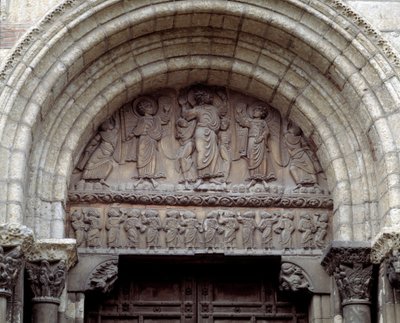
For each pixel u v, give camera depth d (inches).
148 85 595.8
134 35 571.2
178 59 589.3
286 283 577.3
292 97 590.2
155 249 577.0
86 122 573.9
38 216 548.7
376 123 551.8
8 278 503.2
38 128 552.1
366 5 569.6
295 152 602.5
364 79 559.8
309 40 565.9
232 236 583.2
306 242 585.0
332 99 581.9
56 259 541.0
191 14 568.7
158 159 596.4
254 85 598.9
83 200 581.6
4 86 530.9
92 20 553.3
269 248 582.9
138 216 582.2
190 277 594.6
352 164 576.1
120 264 583.8
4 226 506.9
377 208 563.5
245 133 603.5
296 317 587.8
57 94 558.3
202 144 595.5
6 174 522.6
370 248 551.8
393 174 541.3
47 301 535.5
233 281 595.5
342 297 558.3
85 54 557.6
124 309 584.4
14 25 549.6
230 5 565.6
